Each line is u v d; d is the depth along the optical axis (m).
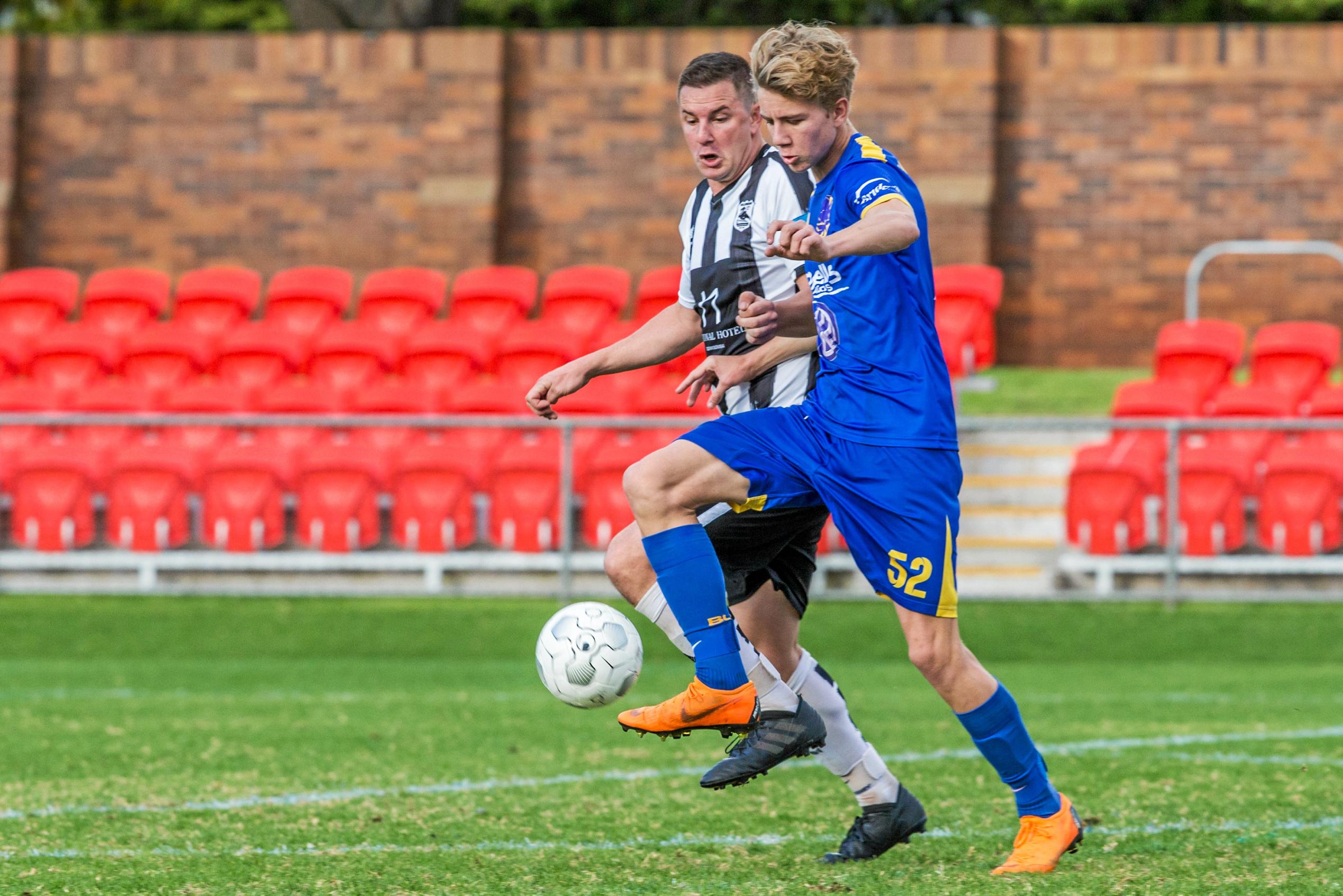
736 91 14.79
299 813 17.42
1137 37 55.62
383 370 44.91
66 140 57.16
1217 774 19.55
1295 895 12.88
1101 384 51.81
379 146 56.53
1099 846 15.16
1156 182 55.66
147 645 34.81
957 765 20.67
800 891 13.25
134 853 15.22
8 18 80.69
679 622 13.47
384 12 59.56
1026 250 56.19
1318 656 33.69
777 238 12.03
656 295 48.44
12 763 20.95
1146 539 38.16
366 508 38.50
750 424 13.69
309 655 34.38
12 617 36.50
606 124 56.91
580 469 38.88
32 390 42.12
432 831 16.34
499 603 37.47
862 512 13.37
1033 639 34.66
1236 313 55.47
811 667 14.66
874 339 13.29
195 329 47.56
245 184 56.81
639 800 18.30
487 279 48.97
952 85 55.19
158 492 38.84
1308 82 55.09
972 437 42.16
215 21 76.25
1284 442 39.28
